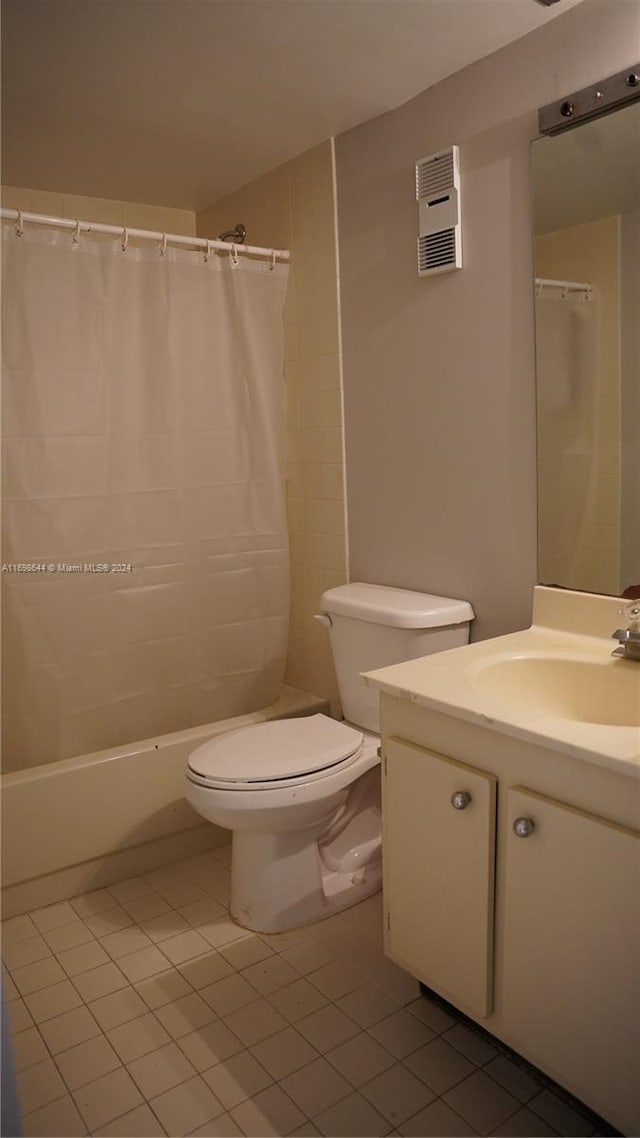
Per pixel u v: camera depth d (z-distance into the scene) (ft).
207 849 8.24
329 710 8.95
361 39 5.97
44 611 7.30
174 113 7.17
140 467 7.77
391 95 6.93
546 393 6.10
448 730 5.05
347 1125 4.84
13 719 7.30
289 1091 5.10
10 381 6.96
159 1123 4.89
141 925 6.96
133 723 8.00
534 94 5.95
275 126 7.52
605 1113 4.34
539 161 5.94
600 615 5.90
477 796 4.80
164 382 7.79
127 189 9.17
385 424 7.69
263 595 8.64
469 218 6.59
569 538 6.07
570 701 5.57
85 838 7.39
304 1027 5.66
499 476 6.61
